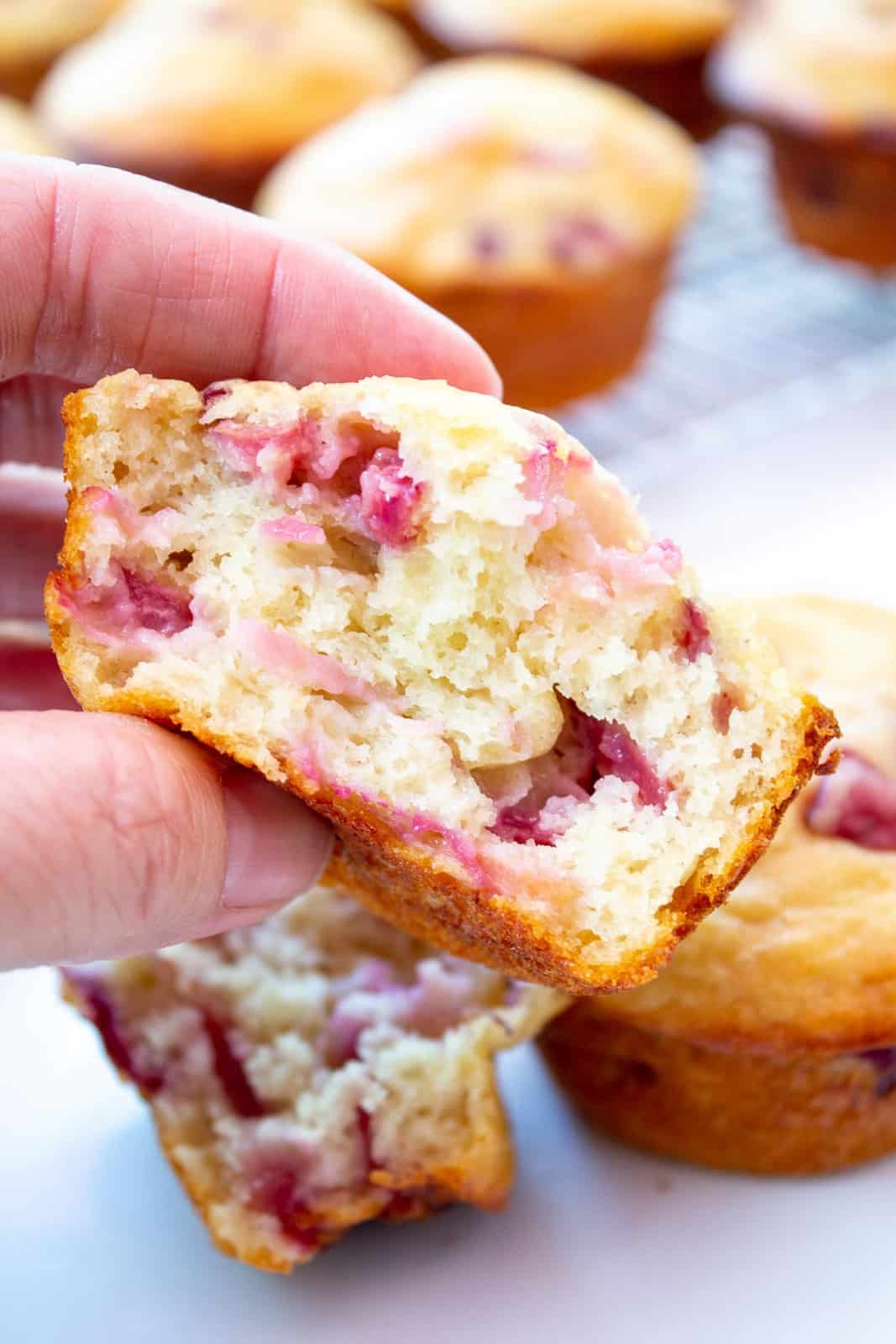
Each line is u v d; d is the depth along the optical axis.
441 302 0.37
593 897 0.19
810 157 0.45
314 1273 0.23
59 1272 0.23
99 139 0.46
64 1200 0.24
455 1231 0.23
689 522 0.36
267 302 0.23
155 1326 0.23
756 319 0.47
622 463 0.39
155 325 0.23
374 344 0.23
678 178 0.40
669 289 0.43
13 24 0.57
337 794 0.19
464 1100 0.23
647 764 0.20
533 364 0.38
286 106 0.46
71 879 0.18
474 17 0.54
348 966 0.24
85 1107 0.25
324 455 0.20
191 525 0.20
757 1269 0.23
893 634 0.25
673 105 0.55
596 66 0.52
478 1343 0.22
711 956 0.23
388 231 0.37
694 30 0.52
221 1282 0.23
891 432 0.40
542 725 0.20
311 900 0.24
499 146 0.38
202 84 0.46
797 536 0.35
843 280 0.49
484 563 0.20
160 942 0.20
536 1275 0.23
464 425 0.19
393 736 0.20
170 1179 0.24
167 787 0.19
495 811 0.20
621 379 0.41
